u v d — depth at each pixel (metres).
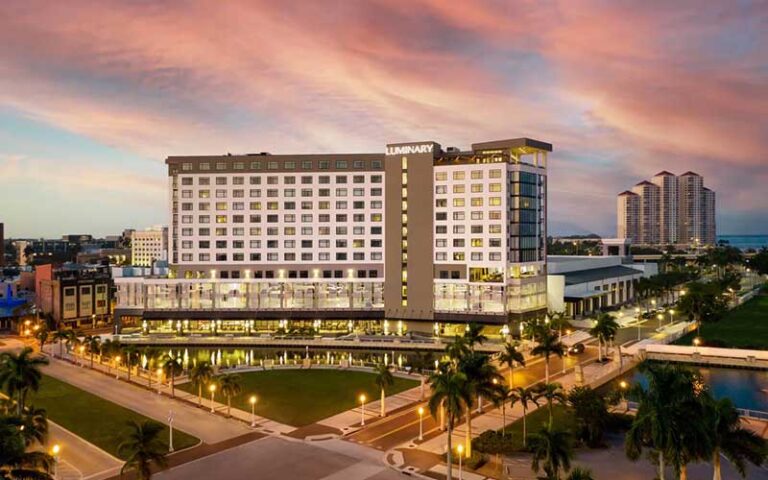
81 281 187.88
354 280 173.38
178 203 179.12
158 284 175.12
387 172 171.38
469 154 165.50
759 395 99.62
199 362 96.06
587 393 75.50
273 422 83.62
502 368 114.81
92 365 123.56
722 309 166.12
